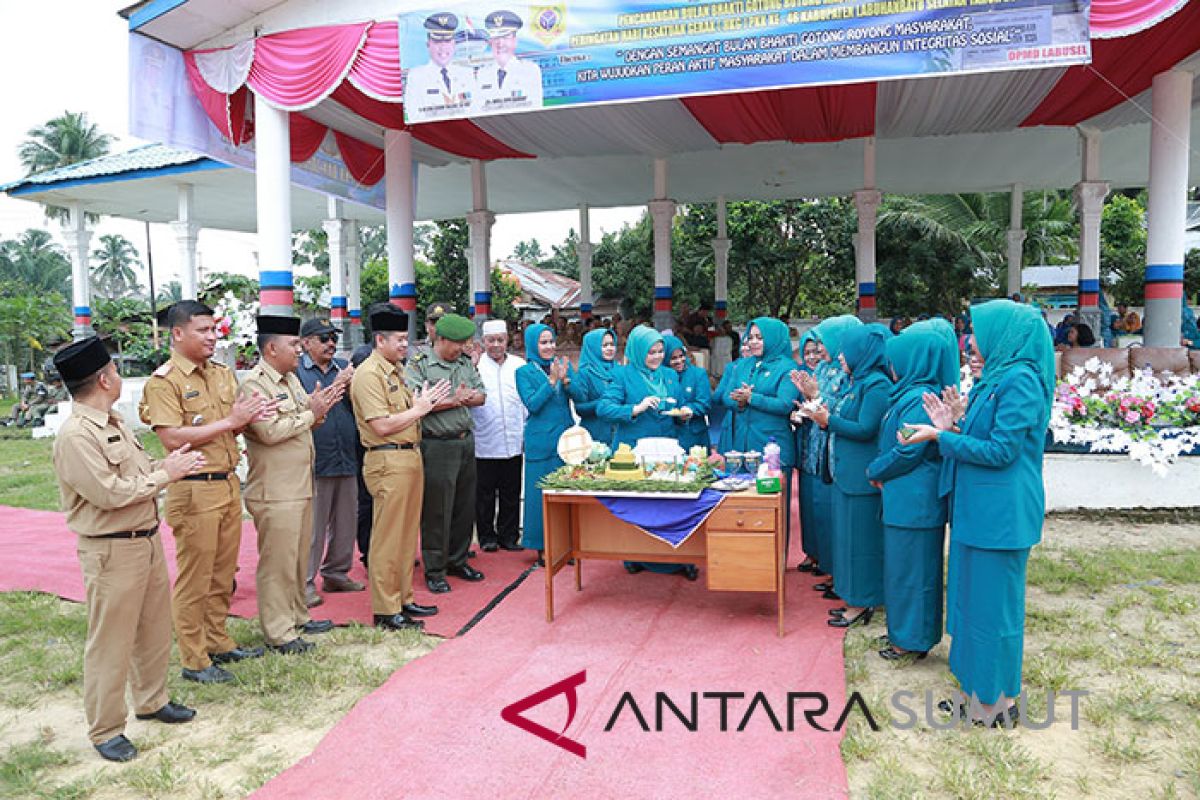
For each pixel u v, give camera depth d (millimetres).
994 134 14266
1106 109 10797
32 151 40719
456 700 3869
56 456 3326
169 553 6883
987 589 3461
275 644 4512
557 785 3150
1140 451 6641
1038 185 18672
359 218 21969
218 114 8789
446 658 4383
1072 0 6539
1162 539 6312
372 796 3109
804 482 5660
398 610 4867
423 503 5410
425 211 21625
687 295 26969
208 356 4047
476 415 6309
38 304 26000
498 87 7645
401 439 4824
